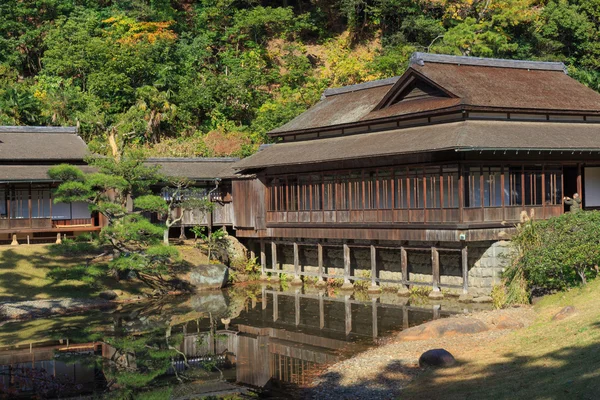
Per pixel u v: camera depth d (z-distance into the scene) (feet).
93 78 205.87
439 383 57.98
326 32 262.88
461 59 119.85
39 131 147.95
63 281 115.34
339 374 66.28
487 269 98.17
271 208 131.34
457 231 96.43
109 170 116.26
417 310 96.37
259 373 70.23
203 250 139.33
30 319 100.32
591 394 46.60
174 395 63.98
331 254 126.62
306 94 206.49
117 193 120.78
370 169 110.93
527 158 102.68
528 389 51.03
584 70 211.82
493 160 99.19
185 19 255.09
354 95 139.23
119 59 208.74
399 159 105.70
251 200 134.21
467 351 66.69
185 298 117.29
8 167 133.28
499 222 98.84
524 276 84.12
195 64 231.91
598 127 116.37
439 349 65.21
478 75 116.37
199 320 98.68
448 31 214.28
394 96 117.39
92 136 186.19
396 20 251.39
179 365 74.54
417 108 111.86
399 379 61.93
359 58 233.14
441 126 106.52
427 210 101.30
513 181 101.81
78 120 170.71
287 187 127.65
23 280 113.09
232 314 102.78
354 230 113.70
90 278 108.47
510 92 112.06
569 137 106.01
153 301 114.52
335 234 117.29
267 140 195.11
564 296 77.25
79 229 136.87
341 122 125.39
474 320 75.72
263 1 267.39
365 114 122.93
